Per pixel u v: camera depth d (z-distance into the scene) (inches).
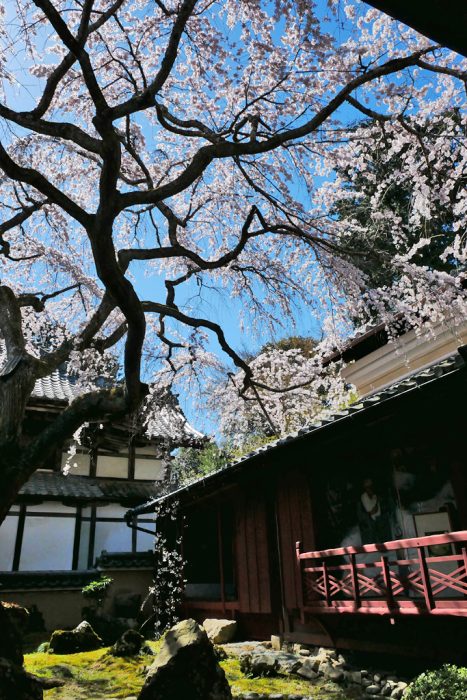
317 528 318.7
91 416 188.7
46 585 475.5
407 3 47.5
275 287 301.6
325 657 277.6
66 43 142.1
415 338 344.8
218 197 313.6
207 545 458.3
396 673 242.5
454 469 245.9
